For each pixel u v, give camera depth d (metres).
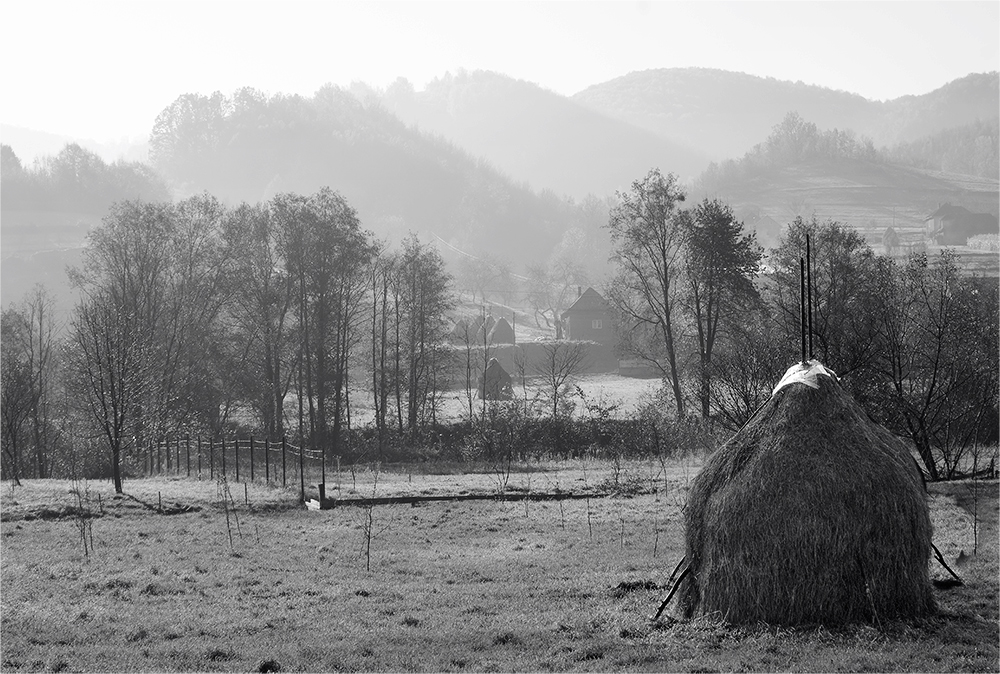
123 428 49.94
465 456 61.44
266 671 14.85
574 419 66.25
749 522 15.90
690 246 66.06
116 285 66.75
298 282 71.12
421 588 20.70
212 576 22.38
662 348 74.75
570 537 27.67
